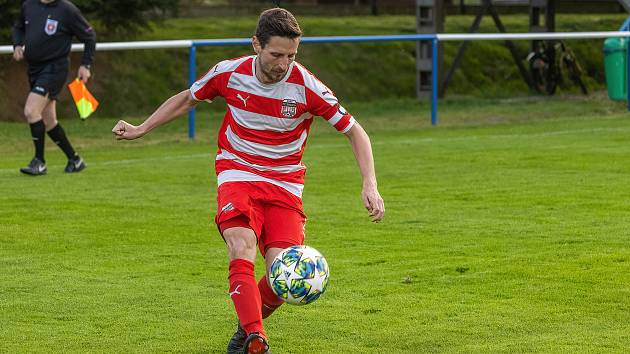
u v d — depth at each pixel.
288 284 12.20
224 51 65.06
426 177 29.53
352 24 75.38
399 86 67.38
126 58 61.12
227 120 13.27
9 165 33.12
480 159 33.34
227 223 12.73
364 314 15.20
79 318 15.15
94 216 23.77
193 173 30.97
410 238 20.98
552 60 61.66
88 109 31.69
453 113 51.91
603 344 13.45
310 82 12.92
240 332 13.02
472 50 72.31
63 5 29.86
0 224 22.78
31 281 17.52
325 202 25.53
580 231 21.38
